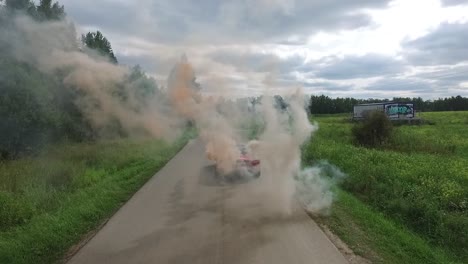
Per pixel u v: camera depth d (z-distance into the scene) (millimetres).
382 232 8555
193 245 7812
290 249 7535
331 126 38062
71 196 11250
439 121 49812
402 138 26266
